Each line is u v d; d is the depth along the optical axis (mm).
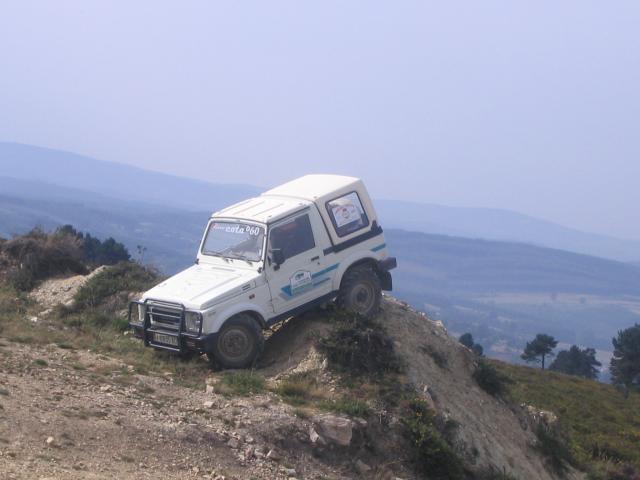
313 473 9641
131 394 10297
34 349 12062
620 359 54406
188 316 11969
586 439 22375
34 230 20734
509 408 14578
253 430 9875
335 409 10844
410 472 10641
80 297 16641
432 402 12016
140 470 8039
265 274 12586
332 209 13500
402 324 14016
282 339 13125
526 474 12852
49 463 7539
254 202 13836
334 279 13352
